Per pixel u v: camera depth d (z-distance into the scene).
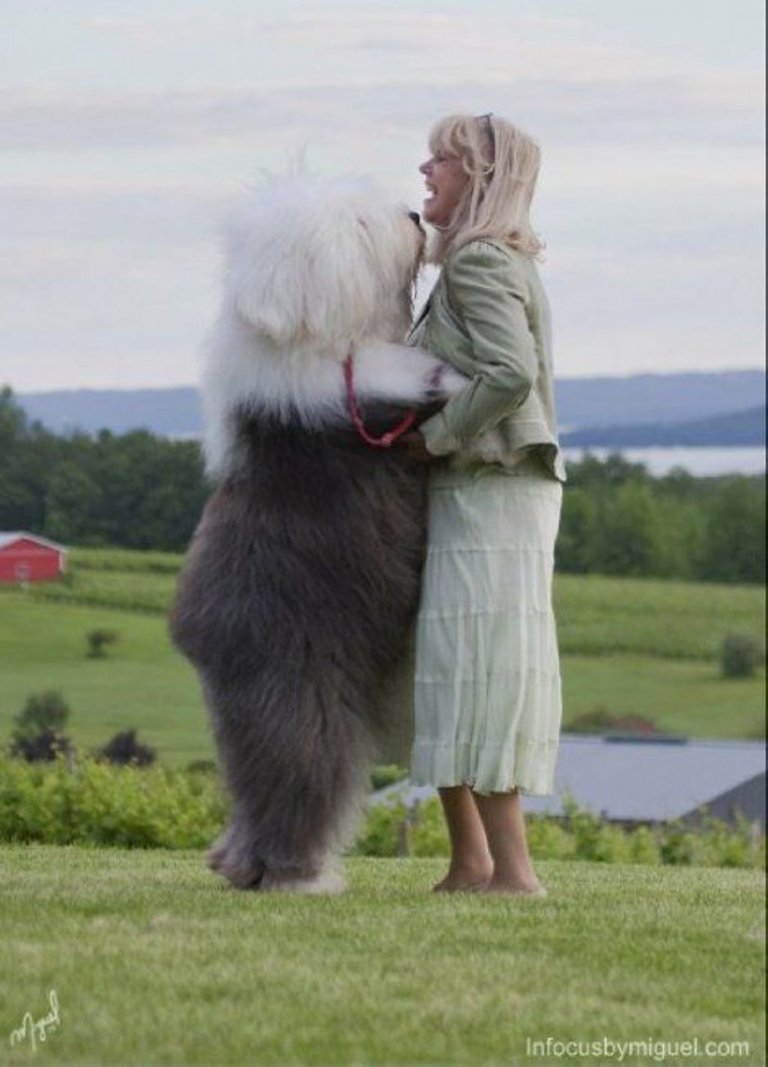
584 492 72.50
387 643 8.63
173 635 8.66
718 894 9.50
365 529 8.45
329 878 8.66
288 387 8.36
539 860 15.43
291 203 8.34
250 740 8.41
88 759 17.00
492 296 8.48
